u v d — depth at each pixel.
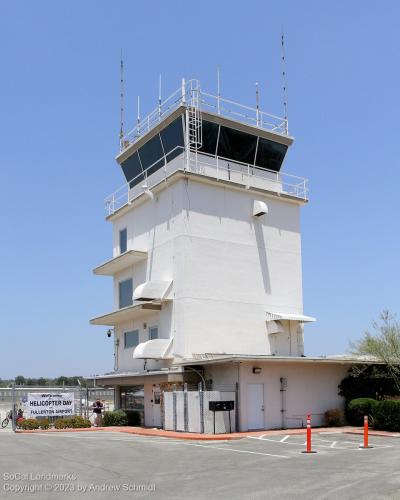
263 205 38.12
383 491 13.35
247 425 30.14
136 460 19.55
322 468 17.14
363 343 35.62
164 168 39.06
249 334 36.97
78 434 31.78
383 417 29.62
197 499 12.63
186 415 30.36
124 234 42.75
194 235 36.16
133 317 40.41
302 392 32.59
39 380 79.38
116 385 40.06
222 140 38.91
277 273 39.16
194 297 35.31
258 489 13.79
